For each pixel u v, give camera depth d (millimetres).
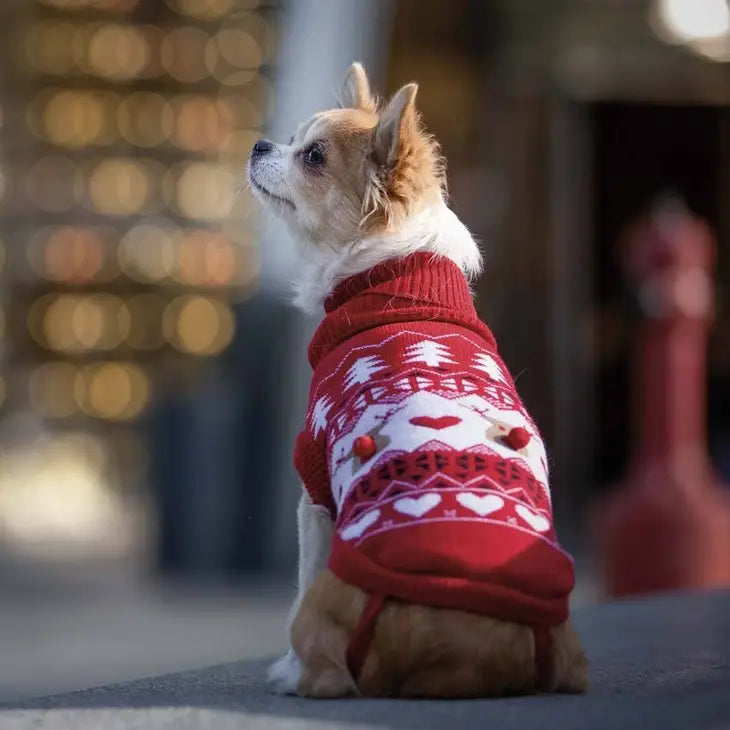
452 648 4801
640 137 17922
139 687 5746
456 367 5301
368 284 5789
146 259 16469
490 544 4812
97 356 16625
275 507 13023
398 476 4934
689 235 9688
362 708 4773
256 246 14086
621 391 17344
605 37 15477
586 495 15531
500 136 15727
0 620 11039
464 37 15922
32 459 15812
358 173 6102
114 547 14086
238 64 15891
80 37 16516
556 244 15531
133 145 16594
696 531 9578
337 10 13969
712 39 15070
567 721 4598
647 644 6812
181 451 13109
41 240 16531
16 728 4789
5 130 16516
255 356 13203
